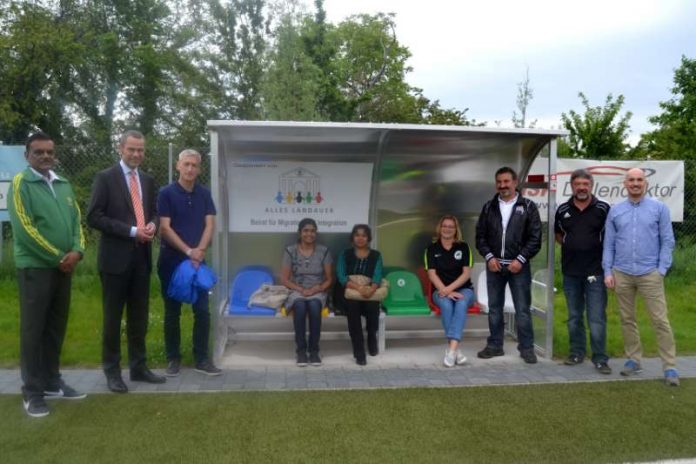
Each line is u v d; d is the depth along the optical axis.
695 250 10.29
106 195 4.61
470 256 6.11
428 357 6.02
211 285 5.05
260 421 4.23
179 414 4.33
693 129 16.75
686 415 4.42
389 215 6.91
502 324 6.02
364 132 5.81
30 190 4.20
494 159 6.70
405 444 3.89
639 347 5.40
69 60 23.81
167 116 28.91
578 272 5.60
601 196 9.63
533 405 4.61
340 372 5.47
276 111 18.25
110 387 4.77
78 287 8.36
